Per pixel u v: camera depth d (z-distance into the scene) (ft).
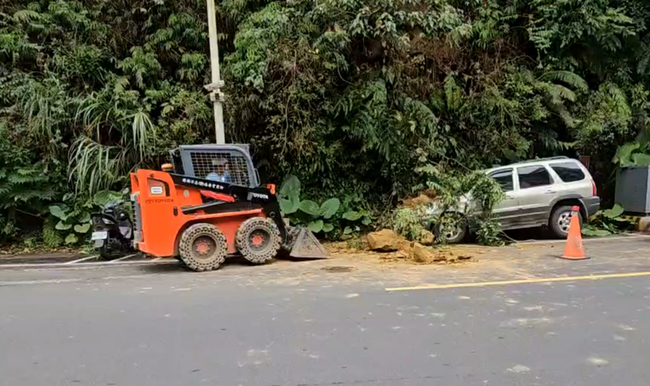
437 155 43.19
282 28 38.50
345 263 30.17
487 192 36.99
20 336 16.55
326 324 17.49
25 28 41.22
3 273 28.66
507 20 47.01
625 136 48.44
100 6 43.29
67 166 39.75
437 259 30.35
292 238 32.24
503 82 45.29
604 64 48.52
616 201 46.11
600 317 18.06
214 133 41.16
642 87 47.93
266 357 14.51
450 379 12.91
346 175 43.45
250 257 29.78
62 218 38.11
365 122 40.50
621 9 46.52
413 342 15.64
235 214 30.04
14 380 13.08
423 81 42.86
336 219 40.81
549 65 46.88
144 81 42.19
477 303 20.04
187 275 27.17
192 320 18.13
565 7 45.19
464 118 45.29
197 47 43.83
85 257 34.83
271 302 20.58
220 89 37.22
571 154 48.73
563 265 28.07
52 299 21.62
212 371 13.55
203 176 30.30
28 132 38.60
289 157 41.32
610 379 12.89
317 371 13.48
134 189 30.45
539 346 15.23
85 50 40.86
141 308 19.89
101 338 16.28
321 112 41.11
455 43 42.06
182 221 28.58
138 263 31.94
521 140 45.03
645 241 37.70
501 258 30.76
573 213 31.65
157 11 43.32
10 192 37.63
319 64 38.86
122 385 12.73
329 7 36.19
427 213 37.22
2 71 40.65
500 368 13.60
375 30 36.52
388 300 20.67
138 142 39.58
